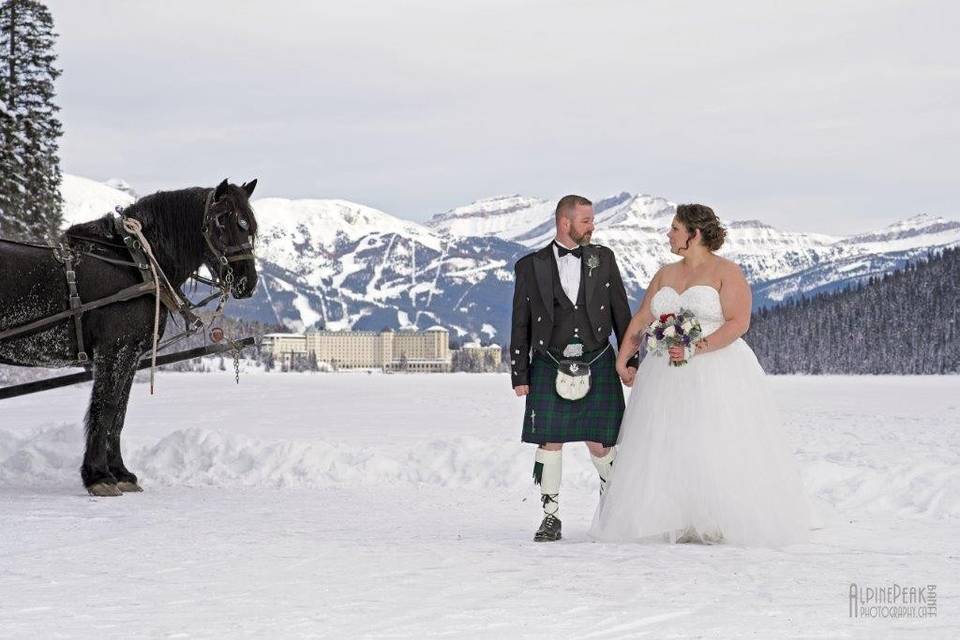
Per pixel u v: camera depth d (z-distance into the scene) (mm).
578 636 4457
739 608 5012
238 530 7914
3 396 10078
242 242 10570
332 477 11469
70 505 9453
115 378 10172
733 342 7680
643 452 7469
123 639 4410
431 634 4496
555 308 7703
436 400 42375
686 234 7762
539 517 8953
